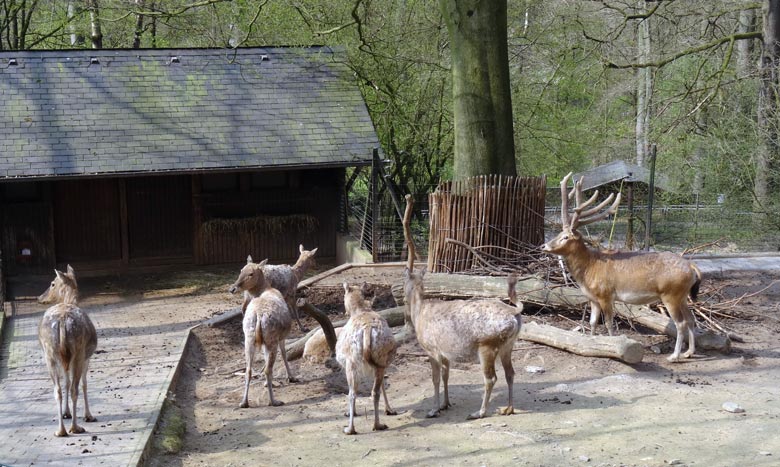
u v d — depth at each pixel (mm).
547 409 9430
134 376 11125
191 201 19922
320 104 20531
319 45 22109
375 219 18484
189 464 8266
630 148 32281
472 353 9055
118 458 8008
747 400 9531
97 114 19094
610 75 29875
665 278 10977
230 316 14516
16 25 30344
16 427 9102
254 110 20078
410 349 12336
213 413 10062
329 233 20953
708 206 24297
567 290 12844
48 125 18500
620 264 11227
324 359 12156
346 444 8633
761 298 14789
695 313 12828
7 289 18016
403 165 24172
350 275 17047
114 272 19547
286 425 9477
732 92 24609
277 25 23797
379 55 21250
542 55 25234
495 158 15797
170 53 21188
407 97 23125
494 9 15594
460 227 14289
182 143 18797
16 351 13281
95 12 26078
